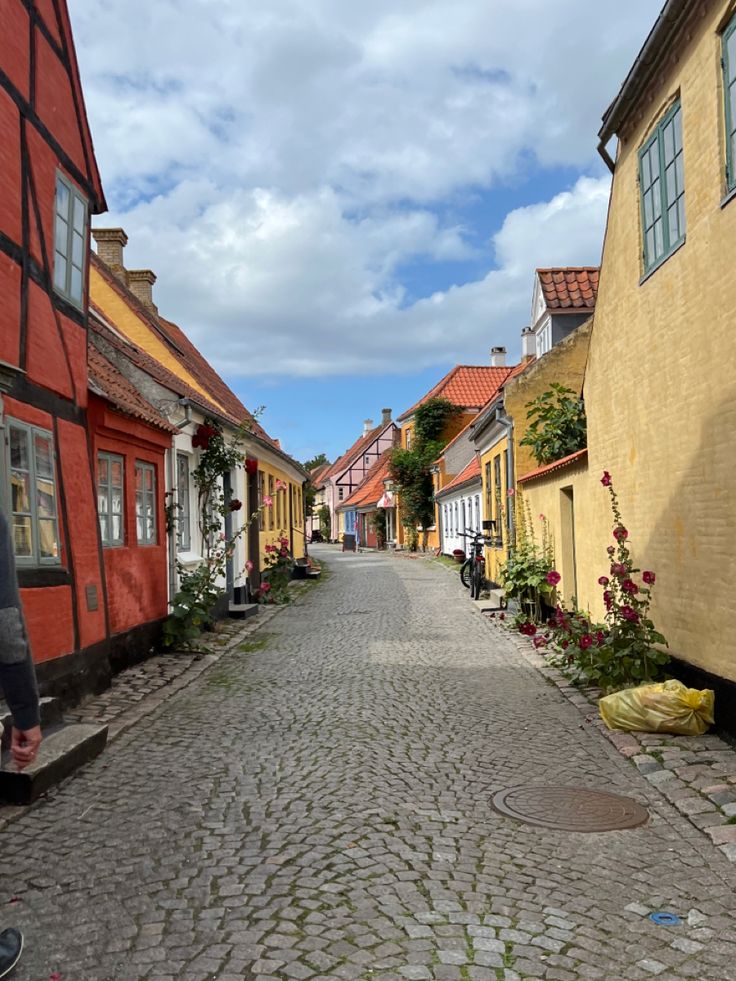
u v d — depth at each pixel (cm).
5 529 296
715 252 617
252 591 1784
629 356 840
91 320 1216
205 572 1159
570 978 314
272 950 333
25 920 362
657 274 746
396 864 420
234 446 1430
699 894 387
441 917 362
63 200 803
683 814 491
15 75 700
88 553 805
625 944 340
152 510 1079
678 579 717
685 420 690
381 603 1783
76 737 605
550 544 1323
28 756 301
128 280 2080
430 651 1134
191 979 313
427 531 3966
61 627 731
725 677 619
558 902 378
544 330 1898
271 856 430
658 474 761
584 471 1068
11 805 508
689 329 675
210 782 556
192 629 1077
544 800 518
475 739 668
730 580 606
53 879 404
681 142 685
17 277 683
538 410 1501
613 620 858
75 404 806
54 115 786
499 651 1130
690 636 691
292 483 2719
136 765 598
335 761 606
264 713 766
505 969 320
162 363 1741
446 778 566
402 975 315
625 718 662
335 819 485
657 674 752
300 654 1119
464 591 2014
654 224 761
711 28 607
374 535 5584
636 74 731
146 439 1015
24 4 722
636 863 423
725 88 598
